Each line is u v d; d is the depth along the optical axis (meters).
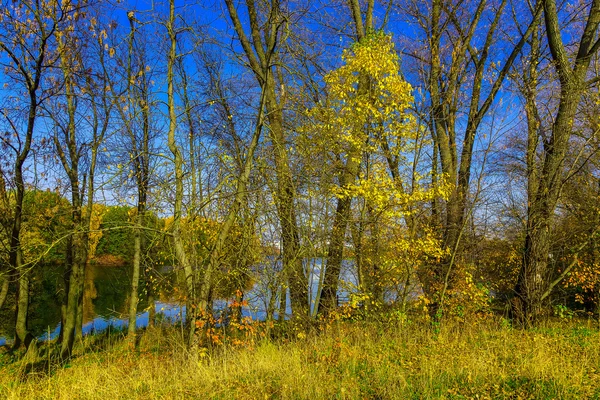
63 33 10.55
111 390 7.19
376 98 10.81
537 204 12.14
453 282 13.07
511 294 15.94
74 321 13.48
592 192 14.46
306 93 11.12
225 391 6.64
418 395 6.10
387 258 11.95
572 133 13.11
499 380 6.44
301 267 10.63
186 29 9.78
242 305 8.80
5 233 11.55
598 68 14.59
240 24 12.15
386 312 11.96
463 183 14.59
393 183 10.82
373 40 10.66
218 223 10.80
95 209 13.71
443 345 9.13
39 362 12.75
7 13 9.82
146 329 14.90
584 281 14.09
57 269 15.84
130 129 12.19
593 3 12.17
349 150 11.07
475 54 15.14
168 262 12.45
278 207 10.16
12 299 16.92
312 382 6.64
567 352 7.96
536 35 14.76
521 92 12.87
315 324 10.74
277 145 9.94
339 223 11.24
